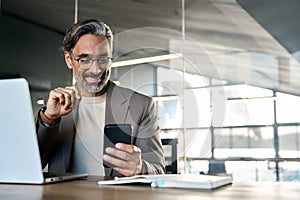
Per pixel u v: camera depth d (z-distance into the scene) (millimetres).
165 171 1118
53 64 3166
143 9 3305
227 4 3270
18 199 577
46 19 3316
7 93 716
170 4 3291
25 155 754
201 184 693
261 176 3484
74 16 3309
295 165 3379
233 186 756
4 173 777
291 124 3371
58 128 1188
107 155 966
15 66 3301
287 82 3311
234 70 3316
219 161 3232
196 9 3285
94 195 612
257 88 3389
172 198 578
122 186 733
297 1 3168
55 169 1182
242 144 3566
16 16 3383
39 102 1258
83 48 1276
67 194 625
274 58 3301
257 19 3271
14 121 735
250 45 3301
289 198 588
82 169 1180
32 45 3279
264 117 3465
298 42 3195
